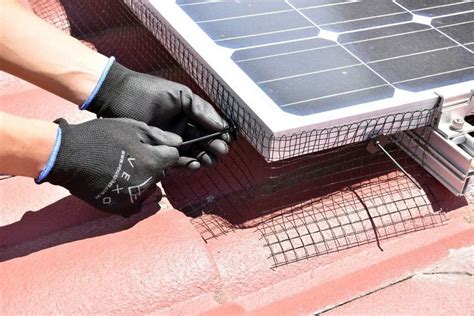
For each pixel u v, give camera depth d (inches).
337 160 58.4
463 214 56.0
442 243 54.0
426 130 55.7
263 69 55.0
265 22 59.3
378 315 49.3
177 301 49.7
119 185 51.7
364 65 56.1
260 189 56.6
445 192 56.8
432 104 54.4
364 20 60.6
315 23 59.7
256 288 51.9
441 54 57.7
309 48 57.2
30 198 55.0
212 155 55.2
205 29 58.1
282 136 51.4
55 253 50.9
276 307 50.2
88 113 61.6
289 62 55.8
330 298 50.3
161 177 53.2
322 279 52.5
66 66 54.6
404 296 50.4
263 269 52.4
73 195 53.9
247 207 55.7
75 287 49.2
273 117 51.8
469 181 54.4
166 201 54.7
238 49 56.4
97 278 49.6
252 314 49.6
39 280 49.4
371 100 53.5
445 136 54.9
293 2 61.8
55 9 71.7
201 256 50.8
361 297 50.5
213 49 56.3
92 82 54.8
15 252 52.2
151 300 49.4
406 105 53.7
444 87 54.8
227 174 57.6
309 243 53.6
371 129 53.8
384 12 61.7
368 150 58.7
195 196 56.7
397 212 55.5
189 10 59.8
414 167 58.0
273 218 54.9
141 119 55.1
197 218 55.2
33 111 61.2
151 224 52.6
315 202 55.9
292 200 56.1
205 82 56.6
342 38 58.4
